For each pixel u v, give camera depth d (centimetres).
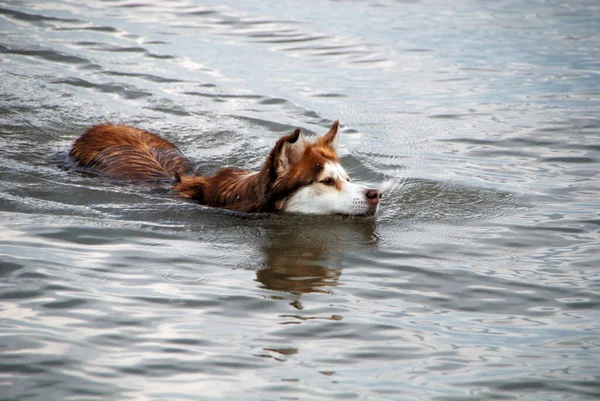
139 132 1502
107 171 1375
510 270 1030
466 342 825
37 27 2484
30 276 942
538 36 2695
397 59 2377
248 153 1552
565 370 765
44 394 699
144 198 1280
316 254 1080
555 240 1142
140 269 992
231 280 973
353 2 3203
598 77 2211
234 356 781
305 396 714
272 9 3003
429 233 1181
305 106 1892
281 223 1212
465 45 2559
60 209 1202
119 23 2625
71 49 2253
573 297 940
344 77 2169
